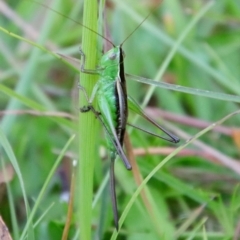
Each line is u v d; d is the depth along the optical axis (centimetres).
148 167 27
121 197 28
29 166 29
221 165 29
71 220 25
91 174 23
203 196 26
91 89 23
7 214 27
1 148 29
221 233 26
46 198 28
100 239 26
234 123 31
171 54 28
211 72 30
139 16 31
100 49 25
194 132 30
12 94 26
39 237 25
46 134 30
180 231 26
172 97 31
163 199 27
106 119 25
